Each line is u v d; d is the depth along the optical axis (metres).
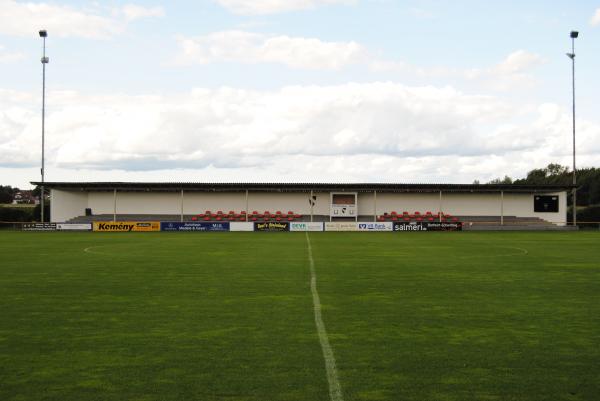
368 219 70.56
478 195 70.88
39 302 14.76
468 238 46.09
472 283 18.45
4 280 19.23
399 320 12.38
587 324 11.98
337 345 10.15
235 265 24.08
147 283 18.41
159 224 59.66
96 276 20.31
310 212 70.88
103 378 8.30
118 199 70.38
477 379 8.24
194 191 70.69
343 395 7.59
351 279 19.42
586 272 21.67
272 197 70.94
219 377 8.33
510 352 9.70
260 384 8.02
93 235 50.75
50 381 8.19
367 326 11.75
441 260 26.53
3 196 134.88
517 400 7.42
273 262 25.41
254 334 11.02
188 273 21.19
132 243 39.09
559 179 148.50
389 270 22.25
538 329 11.49
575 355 9.51
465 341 10.46
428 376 8.38
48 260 26.52
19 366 8.93
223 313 13.17
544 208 69.81
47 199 119.38
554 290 16.94
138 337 10.79
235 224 59.53
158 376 8.38
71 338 10.73
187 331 11.30
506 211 70.62
